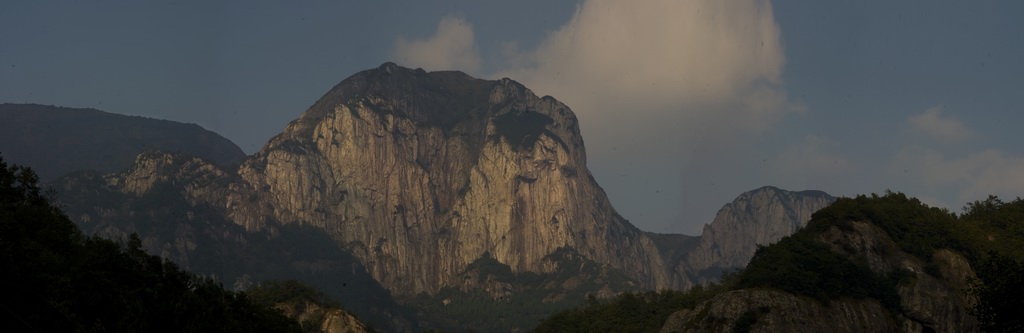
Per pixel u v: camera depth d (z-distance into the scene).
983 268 178.88
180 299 198.88
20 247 171.12
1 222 174.62
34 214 191.00
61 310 168.12
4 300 165.25
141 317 185.88
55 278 171.00
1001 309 167.00
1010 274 168.75
